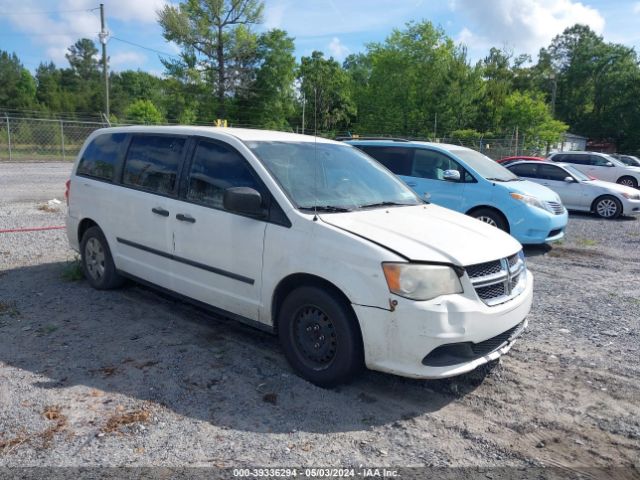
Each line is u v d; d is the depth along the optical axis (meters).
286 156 4.61
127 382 3.92
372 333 3.55
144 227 5.18
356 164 5.12
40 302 5.66
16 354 4.37
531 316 5.73
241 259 4.29
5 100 66.69
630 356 4.69
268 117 45.50
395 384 4.03
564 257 9.06
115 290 6.08
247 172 4.39
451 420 3.57
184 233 4.75
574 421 3.61
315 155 4.84
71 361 4.25
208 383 3.94
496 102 50.53
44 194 14.37
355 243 3.66
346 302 3.73
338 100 52.47
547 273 7.84
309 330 3.95
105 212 5.70
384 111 52.81
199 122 44.34
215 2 41.91
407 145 10.01
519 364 4.46
